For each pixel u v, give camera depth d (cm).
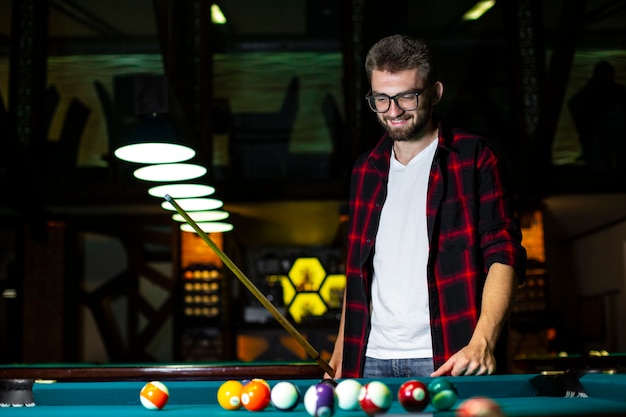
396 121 232
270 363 357
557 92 730
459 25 906
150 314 912
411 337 233
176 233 894
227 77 916
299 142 905
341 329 254
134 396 204
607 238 1040
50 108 905
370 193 252
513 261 223
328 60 921
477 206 236
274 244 1124
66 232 869
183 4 747
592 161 862
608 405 171
